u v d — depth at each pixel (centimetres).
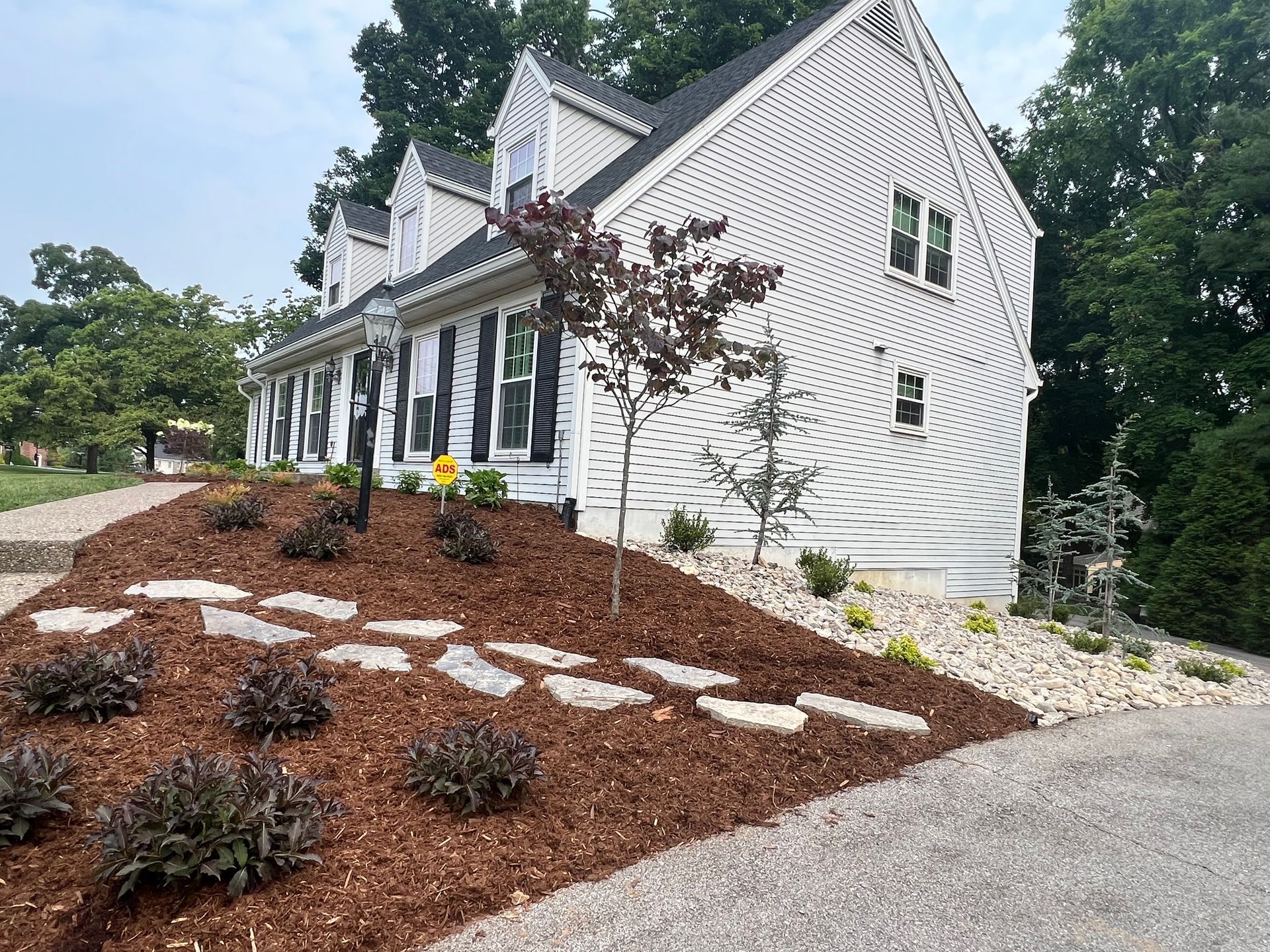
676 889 230
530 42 3017
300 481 1136
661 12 2708
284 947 188
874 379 1052
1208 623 1388
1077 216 2312
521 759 267
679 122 941
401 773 278
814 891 234
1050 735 432
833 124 992
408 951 192
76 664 296
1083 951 212
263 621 416
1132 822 309
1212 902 245
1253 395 1576
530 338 877
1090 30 2092
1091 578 850
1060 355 2278
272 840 212
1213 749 429
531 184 991
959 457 1202
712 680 421
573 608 514
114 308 2648
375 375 649
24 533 542
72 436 2277
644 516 816
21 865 207
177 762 220
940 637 686
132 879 194
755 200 895
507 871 230
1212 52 1844
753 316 894
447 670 379
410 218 1345
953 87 1197
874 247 1049
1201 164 1925
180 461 4006
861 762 346
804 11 2509
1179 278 1758
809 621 619
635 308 468
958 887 243
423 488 1069
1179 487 1591
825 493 986
